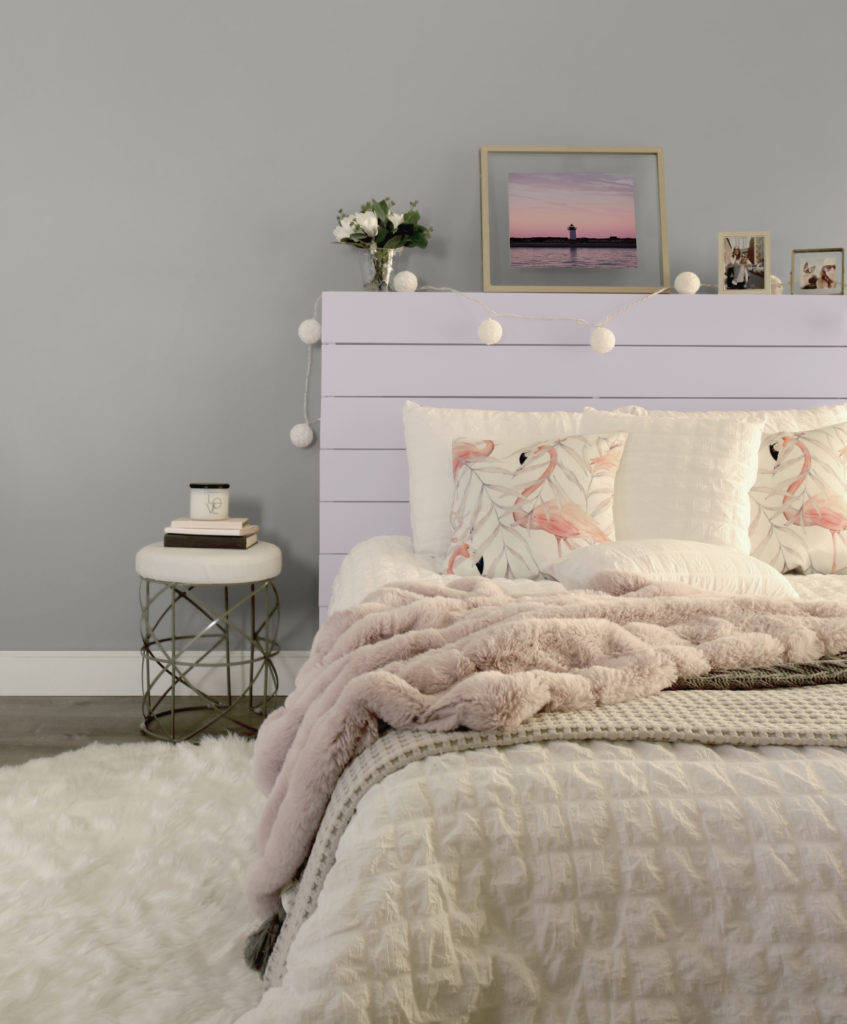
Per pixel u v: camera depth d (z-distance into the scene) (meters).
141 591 3.12
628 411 2.56
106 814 2.06
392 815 0.91
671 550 1.92
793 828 0.89
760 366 2.90
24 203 3.01
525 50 3.07
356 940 0.82
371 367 2.85
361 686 1.09
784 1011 0.83
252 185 3.05
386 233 2.84
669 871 0.87
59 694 3.12
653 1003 0.84
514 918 0.86
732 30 3.10
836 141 3.13
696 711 1.09
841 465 2.33
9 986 1.43
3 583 3.10
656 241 3.06
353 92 3.05
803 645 1.30
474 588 1.63
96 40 2.99
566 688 1.08
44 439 3.07
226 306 3.07
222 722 2.86
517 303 2.86
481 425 2.53
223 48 3.02
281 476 3.13
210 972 1.48
